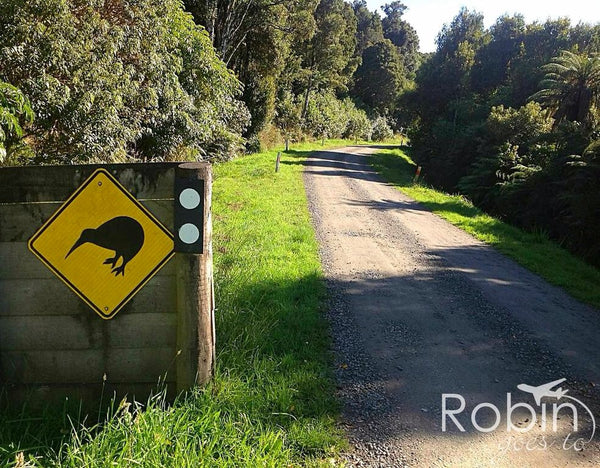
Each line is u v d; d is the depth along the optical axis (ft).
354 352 14.99
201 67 44.09
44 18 23.84
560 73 73.67
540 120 75.10
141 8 30.78
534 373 14.40
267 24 94.07
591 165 45.21
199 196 9.66
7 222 9.77
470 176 74.95
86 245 9.91
